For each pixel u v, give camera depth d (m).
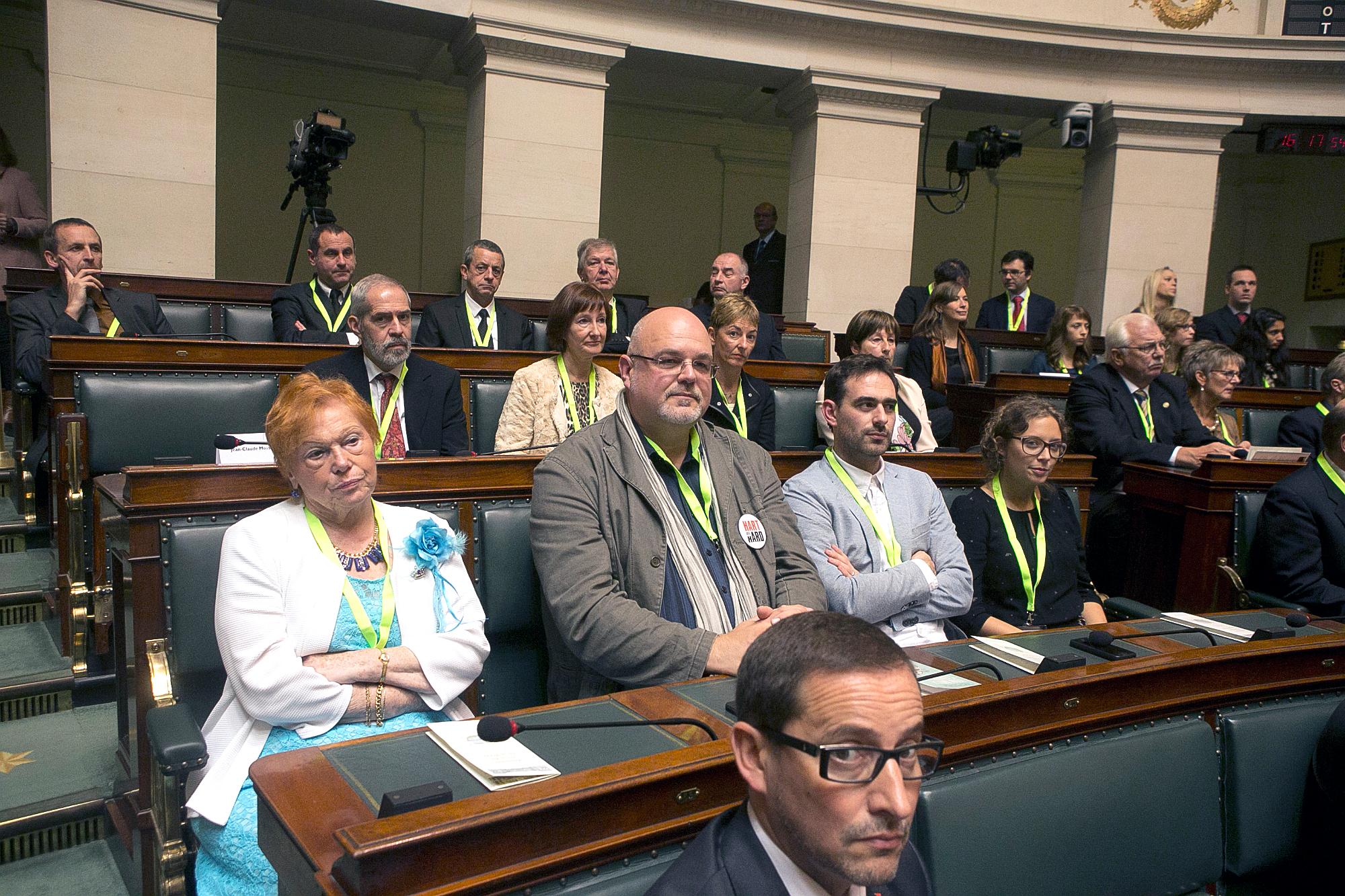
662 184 11.24
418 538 1.99
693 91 10.45
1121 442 4.08
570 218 7.46
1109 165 8.74
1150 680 1.70
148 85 6.01
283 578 1.85
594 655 1.98
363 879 1.00
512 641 2.30
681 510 2.24
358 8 6.87
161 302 5.02
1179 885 1.64
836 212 8.19
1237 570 3.43
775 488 2.43
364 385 3.29
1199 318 7.35
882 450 2.67
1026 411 2.87
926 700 1.46
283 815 1.16
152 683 1.88
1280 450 3.88
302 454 1.85
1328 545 3.16
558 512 2.11
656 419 2.21
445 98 10.12
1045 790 1.51
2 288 4.97
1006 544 2.91
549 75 7.29
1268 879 1.78
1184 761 1.67
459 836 1.06
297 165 5.88
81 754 2.58
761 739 0.99
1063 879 1.50
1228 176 11.93
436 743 1.37
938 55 8.26
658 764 1.22
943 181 12.03
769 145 11.53
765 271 9.03
